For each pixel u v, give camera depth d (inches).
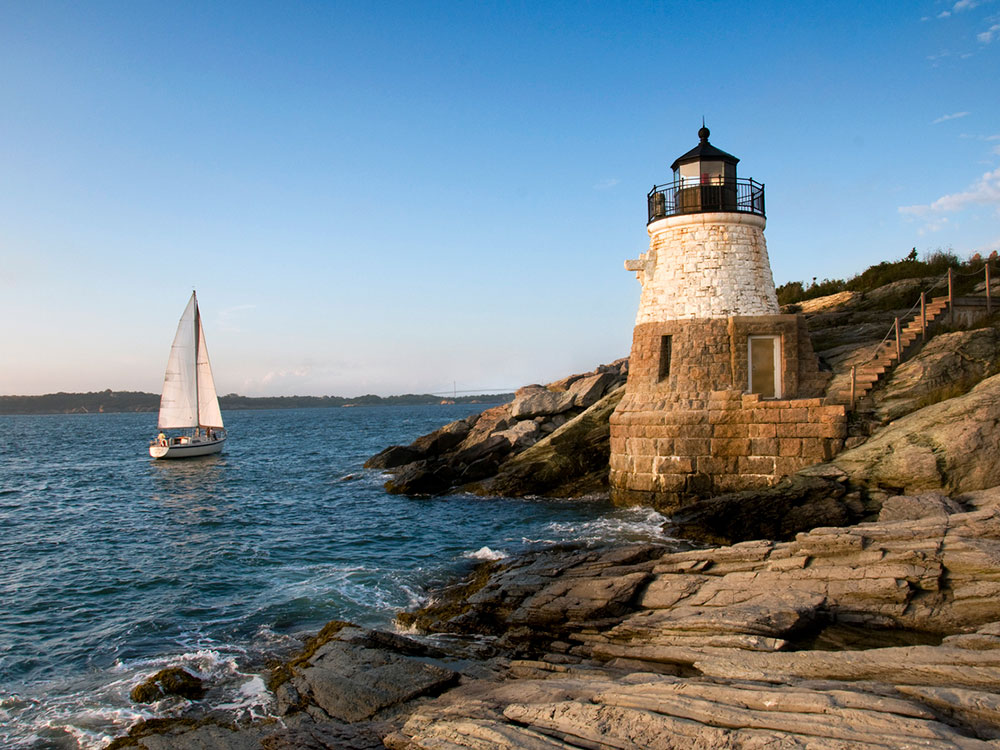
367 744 375.2
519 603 574.6
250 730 420.5
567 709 342.3
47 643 598.2
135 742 413.1
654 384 969.5
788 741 284.0
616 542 776.3
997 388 729.6
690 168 975.0
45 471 2034.9
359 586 705.6
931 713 297.0
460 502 1186.0
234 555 887.1
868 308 1104.2
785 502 756.0
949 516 538.6
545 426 1443.2
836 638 450.0
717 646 442.6
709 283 949.2
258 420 6929.1
